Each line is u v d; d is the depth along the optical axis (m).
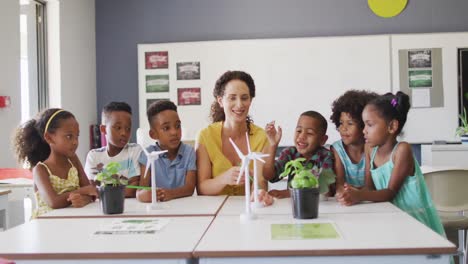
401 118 1.83
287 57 4.91
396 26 4.90
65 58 4.55
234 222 1.47
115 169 1.70
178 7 5.13
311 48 4.89
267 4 5.02
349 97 2.02
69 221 1.54
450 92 4.79
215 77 4.99
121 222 1.50
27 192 2.94
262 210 1.67
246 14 5.05
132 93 5.20
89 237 1.30
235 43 4.96
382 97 1.88
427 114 4.81
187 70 5.02
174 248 1.17
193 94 5.02
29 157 2.10
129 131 2.27
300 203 1.48
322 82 4.88
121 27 5.20
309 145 1.99
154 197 1.75
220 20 5.08
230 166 2.15
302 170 1.53
